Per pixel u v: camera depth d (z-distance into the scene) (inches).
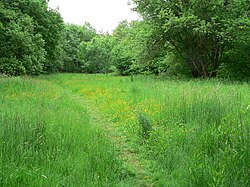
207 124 225.6
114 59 1571.1
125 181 168.1
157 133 241.8
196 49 812.0
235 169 145.0
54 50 1311.5
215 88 394.3
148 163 201.9
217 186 131.6
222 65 856.9
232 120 209.9
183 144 213.3
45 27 1154.0
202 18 737.6
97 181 151.0
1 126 192.5
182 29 759.1
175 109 304.3
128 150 234.7
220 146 177.3
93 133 232.7
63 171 158.7
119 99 451.8
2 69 826.2
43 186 134.1
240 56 807.1
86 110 384.5
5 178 133.1
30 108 278.5
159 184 167.8
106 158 180.1
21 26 912.9
